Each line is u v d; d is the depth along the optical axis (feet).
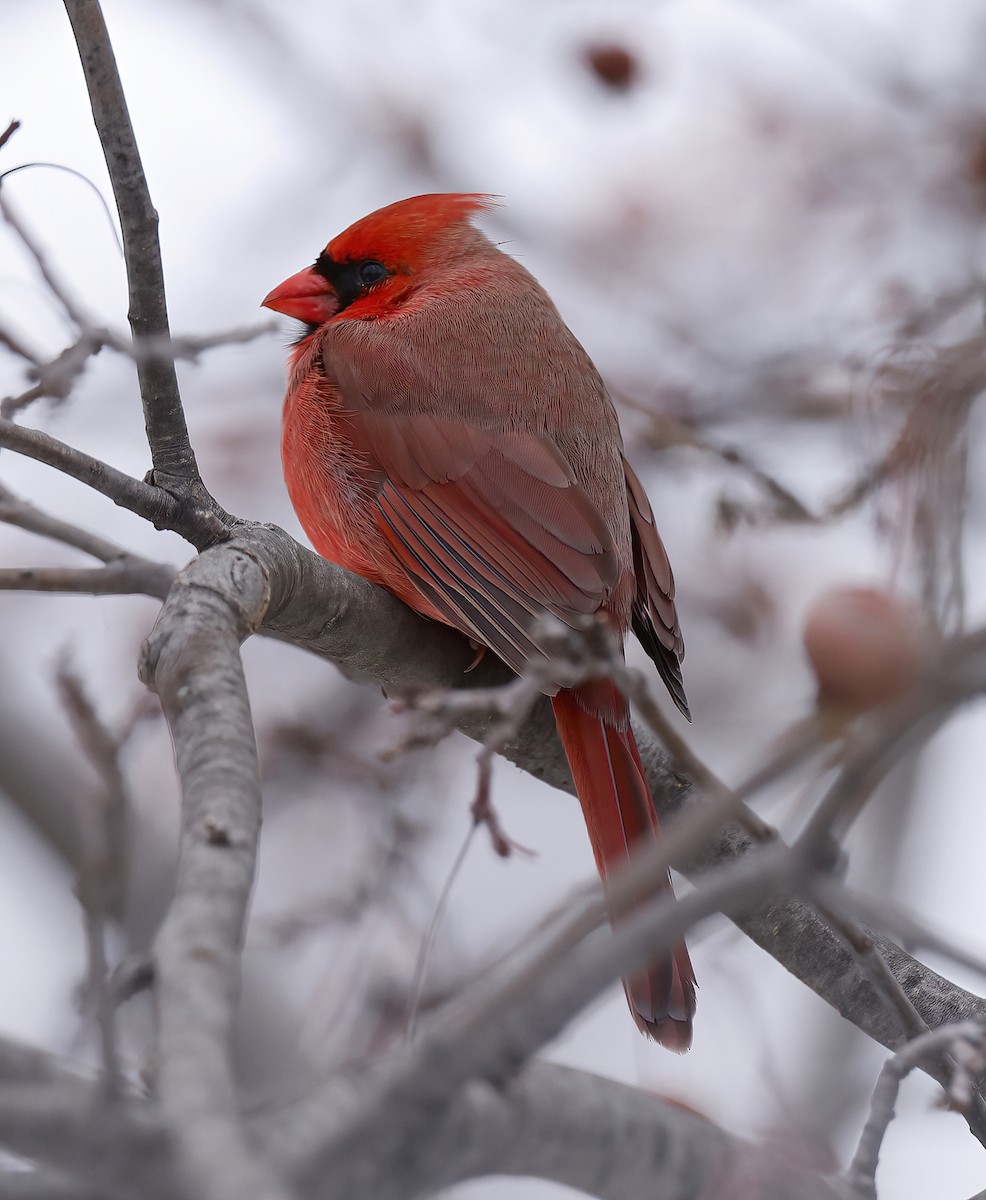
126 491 19.04
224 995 11.17
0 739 33.83
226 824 13.21
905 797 32.04
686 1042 19.07
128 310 19.69
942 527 17.84
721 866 21.71
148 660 16.43
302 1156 11.46
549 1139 15.08
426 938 17.57
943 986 21.15
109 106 18.76
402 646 24.06
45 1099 10.38
